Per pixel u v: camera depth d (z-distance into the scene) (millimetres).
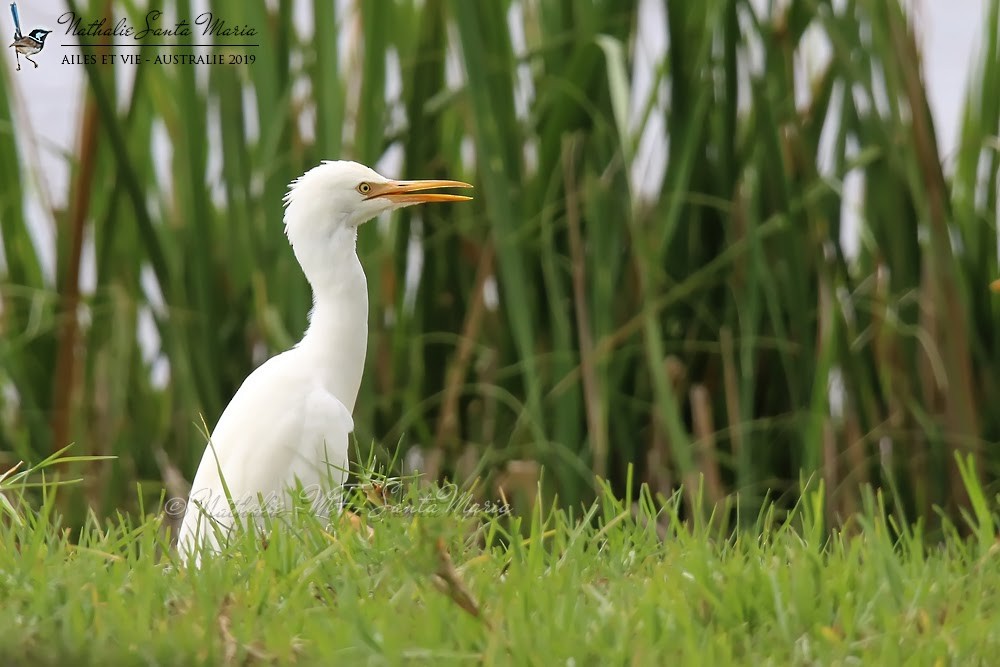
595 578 5961
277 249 11156
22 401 11508
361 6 11352
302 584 5512
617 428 11164
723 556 6141
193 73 11141
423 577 5406
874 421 11320
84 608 5266
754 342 10883
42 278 12219
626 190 11031
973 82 11547
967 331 10961
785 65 11430
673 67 11164
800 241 11156
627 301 11445
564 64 11328
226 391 11531
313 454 7875
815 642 4980
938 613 5379
